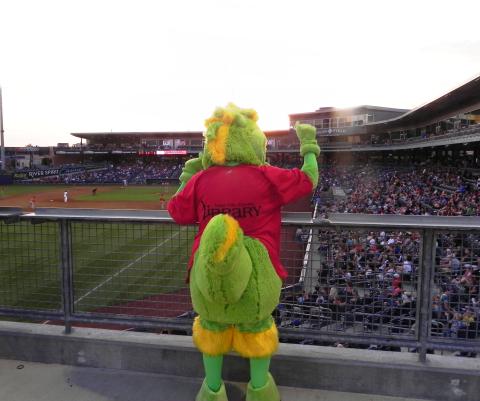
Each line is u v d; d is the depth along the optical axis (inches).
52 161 4165.8
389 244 157.9
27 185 2731.3
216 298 87.7
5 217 135.6
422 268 118.6
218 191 103.6
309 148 114.1
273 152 3636.8
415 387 118.7
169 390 123.3
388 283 144.3
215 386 110.1
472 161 1708.9
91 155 4146.2
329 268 140.9
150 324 137.6
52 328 144.3
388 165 2812.5
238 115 106.5
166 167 3636.8
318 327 138.1
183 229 164.2
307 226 119.8
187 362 130.1
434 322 132.6
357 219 123.0
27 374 132.3
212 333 104.7
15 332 140.9
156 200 1790.1
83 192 2223.2
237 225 84.9
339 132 3277.6
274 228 106.8
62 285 139.6
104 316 140.2
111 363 135.1
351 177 2395.4
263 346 103.1
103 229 182.4
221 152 105.0
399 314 138.8
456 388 116.7
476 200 940.6
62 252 138.7
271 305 100.0
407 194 1267.2
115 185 2810.0
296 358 123.2
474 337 128.3
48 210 141.4
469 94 1408.7
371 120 3307.1
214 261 81.7
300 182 106.7
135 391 122.8
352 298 140.2
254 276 96.6
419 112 1957.4
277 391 111.3
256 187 103.4
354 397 119.5
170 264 168.6
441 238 135.5
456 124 1745.8
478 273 130.3
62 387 125.0
